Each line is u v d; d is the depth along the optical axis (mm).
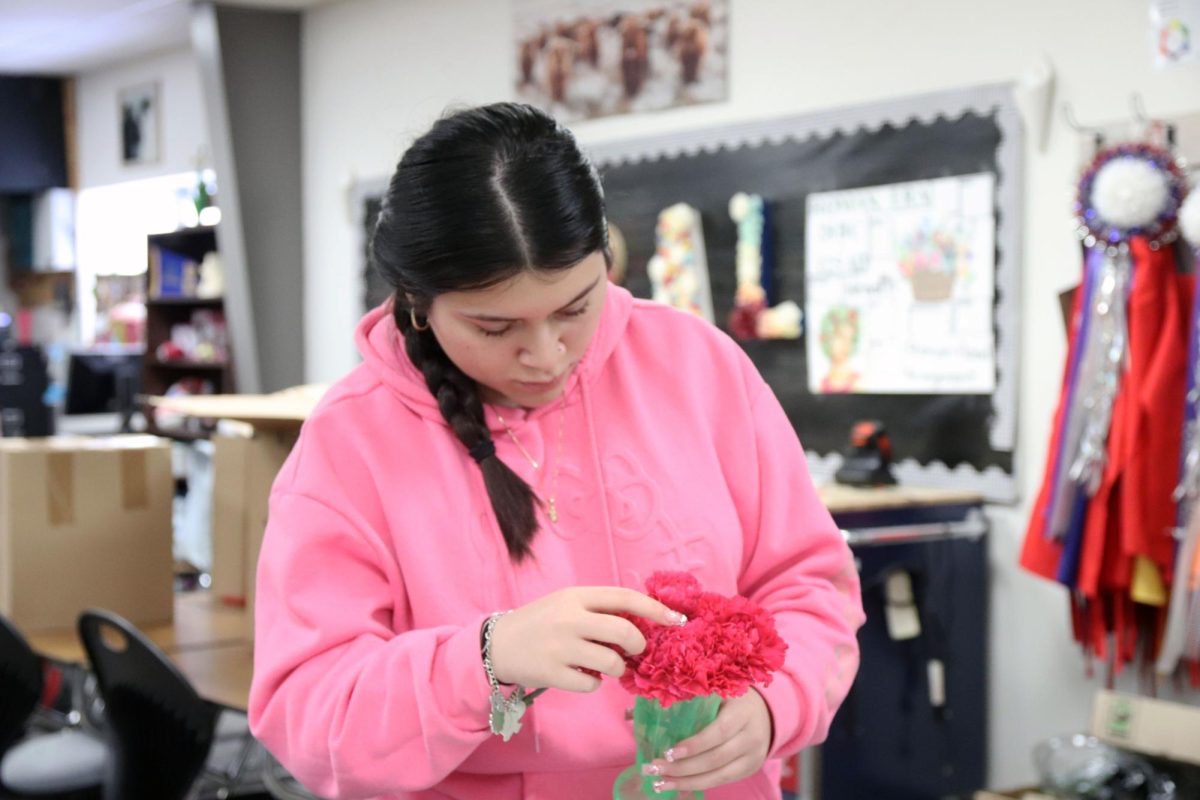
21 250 8188
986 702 3312
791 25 3816
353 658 1109
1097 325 2844
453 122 1070
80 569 3041
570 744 1176
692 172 4035
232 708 2432
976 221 3326
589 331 1144
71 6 5840
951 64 3396
